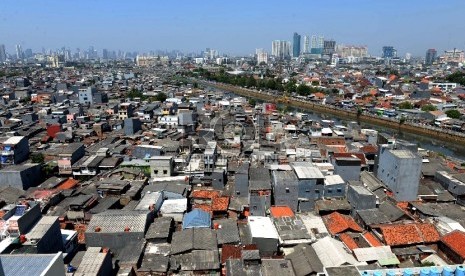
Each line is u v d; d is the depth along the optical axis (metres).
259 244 55.72
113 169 92.31
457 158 121.94
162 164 86.06
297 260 50.47
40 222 50.44
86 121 146.00
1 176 78.62
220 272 50.53
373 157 99.25
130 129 130.75
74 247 56.34
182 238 56.09
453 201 76.81
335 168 81.75
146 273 49.84
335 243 52.97
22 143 99.12
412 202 74.12
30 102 195.00
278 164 85.12
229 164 91.75
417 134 159.00
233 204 71.56
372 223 62.25
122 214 60.69
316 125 141.00
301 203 71.88
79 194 75.38
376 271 40.91
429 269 40.47
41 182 87.56
